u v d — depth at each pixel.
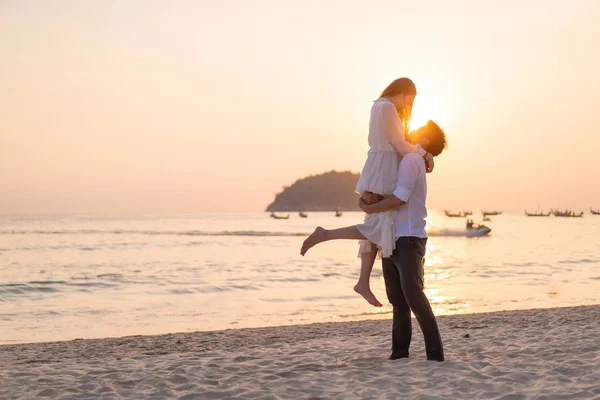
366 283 5.21
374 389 4.30
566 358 5.35
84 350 8.59
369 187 4.80
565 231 95.06
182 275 27.70
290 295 18.98
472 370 4.72
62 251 48.56
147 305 17.09
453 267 30.66
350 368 5.12
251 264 34.62
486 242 61.53
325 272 28.64
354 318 13.48
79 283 24.20
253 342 8.90
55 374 5.29
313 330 10.16
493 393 4.09
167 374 5.06
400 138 4.77
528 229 104.56
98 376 5.07
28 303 18.09
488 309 14.61
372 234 4.87
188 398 4.25
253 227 119.50
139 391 4.49
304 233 88.00
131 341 9.39
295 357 5.93
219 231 96.75
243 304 16.88
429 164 4.98
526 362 5.14
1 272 29.53
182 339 9.45
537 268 29.58
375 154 4.86
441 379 4.47
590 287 20.27
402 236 4.84
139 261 37.62
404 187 4.70
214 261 37.41
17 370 5.63
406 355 5.44
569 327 8.05
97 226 128.12
